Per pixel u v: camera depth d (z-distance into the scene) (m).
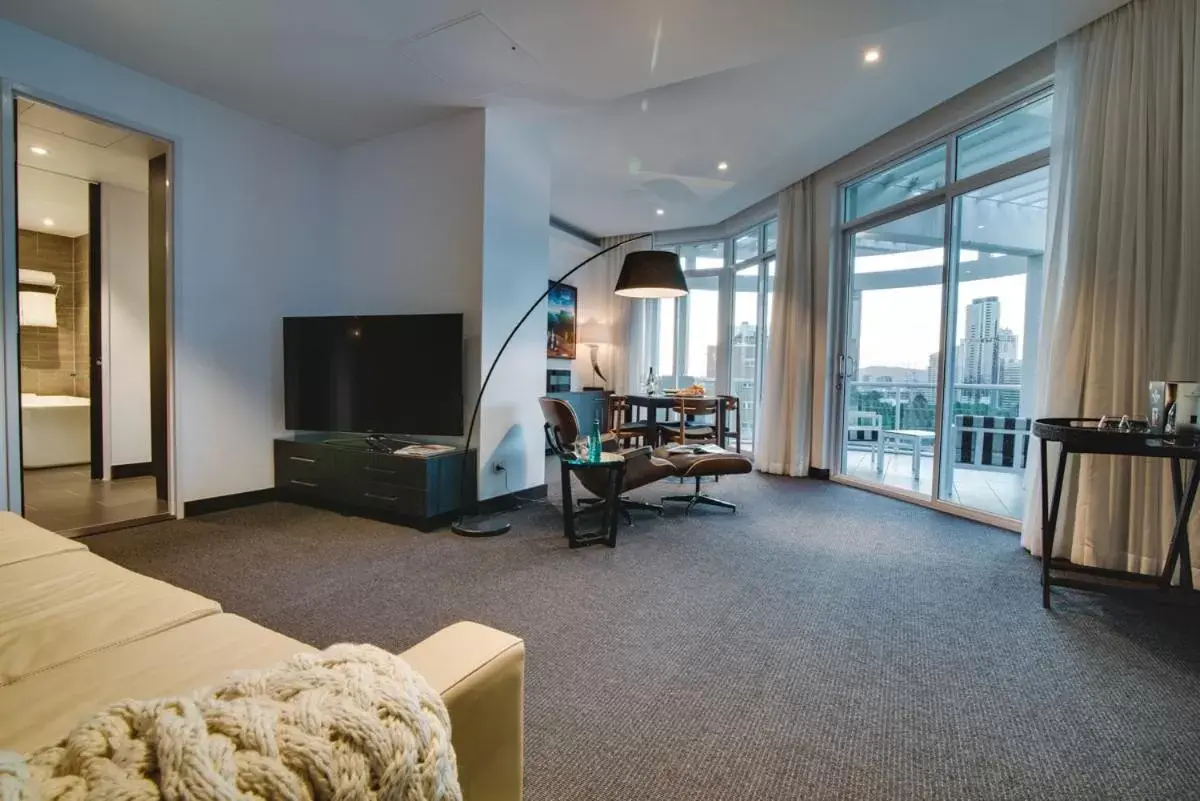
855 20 2.54
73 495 3.91
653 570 2.70
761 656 1.89
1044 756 1.41
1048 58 3.15
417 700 0.55
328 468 3.63
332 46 2.86
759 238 6.23
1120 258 2.62
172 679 0.87
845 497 4.38
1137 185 2.58
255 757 0.43
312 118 3.72
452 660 0.76
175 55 2.98
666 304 7.33
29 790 0.35
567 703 1.61
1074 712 1.59
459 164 3.67
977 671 1.81
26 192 4.45
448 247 3.72
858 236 4.95
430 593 2.37
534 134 4.03
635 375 7.34
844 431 5.12
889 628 2.11
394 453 3.38
